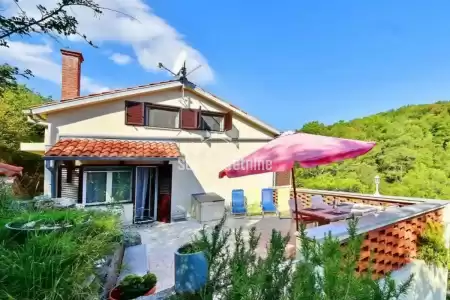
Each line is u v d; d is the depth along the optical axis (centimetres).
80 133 952
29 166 1652
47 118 914
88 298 265
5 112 1596
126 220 939
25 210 509
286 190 1184
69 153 815
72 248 308
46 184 921
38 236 319
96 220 455
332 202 938
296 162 446
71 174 884
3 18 320
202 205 1020
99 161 914
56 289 246
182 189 1112
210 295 216
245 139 1296
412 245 543
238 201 1145
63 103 905
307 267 196
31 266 255
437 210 641
